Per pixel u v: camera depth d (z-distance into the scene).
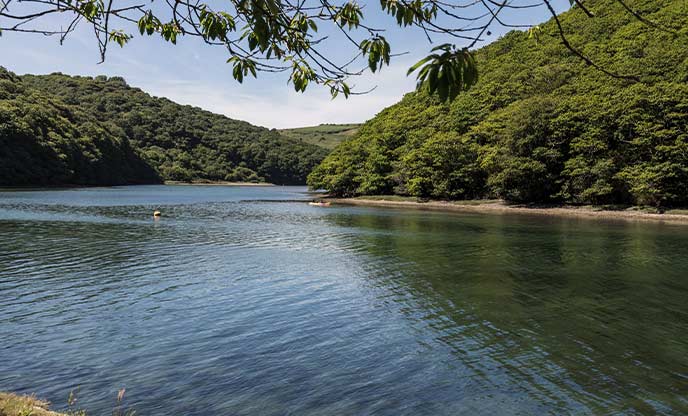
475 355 11.57
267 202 82.44
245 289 18.09
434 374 10.44
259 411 8.66
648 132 55.00
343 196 107.50
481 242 31.83
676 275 20.81
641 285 18.89
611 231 38.28
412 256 26.09
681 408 9.01
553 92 78.06
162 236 34.00
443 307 15.78
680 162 53.22
